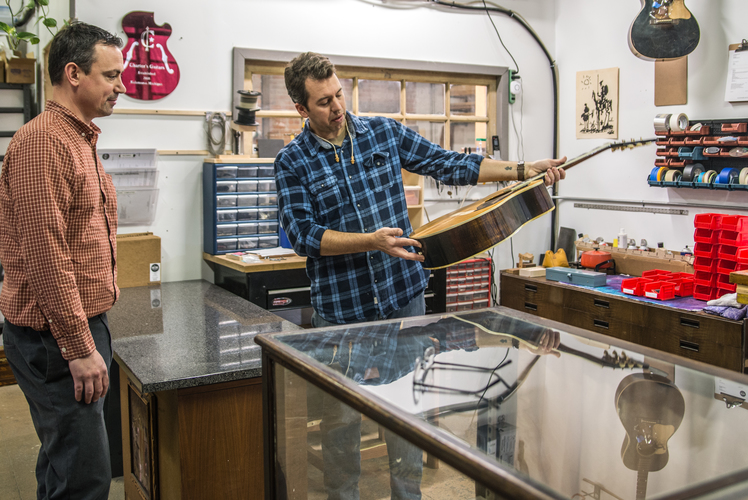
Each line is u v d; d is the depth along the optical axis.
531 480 0.72
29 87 3.64
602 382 1.12
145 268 3.69
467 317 1.49
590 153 2.11
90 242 1.83
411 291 2.07
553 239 5.19
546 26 5.06
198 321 2.76
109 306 1.92
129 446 2.53
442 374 1.12
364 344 1.24
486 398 1.04
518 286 4.20
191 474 2.01
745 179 3.64
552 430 0.99
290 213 2.01
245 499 2.10
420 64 4.60
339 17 4.31
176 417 1.99
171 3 3.81
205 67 3.94
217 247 3.84
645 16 3.73
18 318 1.75
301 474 1.22
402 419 0.89
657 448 0.96
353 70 4.45
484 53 4.86
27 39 3.52
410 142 2.16
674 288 3.46
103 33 1.85
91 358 1.75
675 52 3.72
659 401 1.07
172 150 3.88
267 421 1.29
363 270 2.01
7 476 2.78
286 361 1.17
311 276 2.06
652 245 4.38
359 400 0.96
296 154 2.04
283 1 4.11
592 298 3.69
